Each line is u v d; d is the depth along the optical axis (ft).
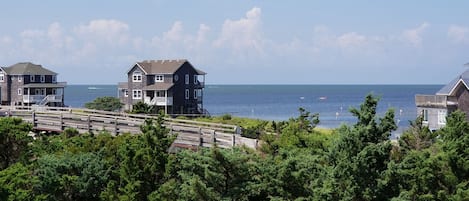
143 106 247.09
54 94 333.21
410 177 68.59
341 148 69.00
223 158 70.33
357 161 65.62
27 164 78.95
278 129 132.87
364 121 69.05
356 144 67.72
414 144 86.02
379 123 69.15
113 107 292.20
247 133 134.92
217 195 69.36
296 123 113.29
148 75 313.32
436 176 70.13
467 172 70.54
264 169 71.72
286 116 421.59
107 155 83.76
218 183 70.74
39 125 164.55
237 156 71.00
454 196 66.69
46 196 69.46
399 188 66.80
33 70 328.29
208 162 70.90
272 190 70.90
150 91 312.29
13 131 81.00
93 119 154.61
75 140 105.40
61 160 78.13
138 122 148.66
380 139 68.49
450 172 70.49
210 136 122.11
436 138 86.89
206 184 70.69
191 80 318.65
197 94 322.14
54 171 75.51
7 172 66.85
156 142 75.72
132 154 74.13
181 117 243.40
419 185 69.00
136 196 70.54
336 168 66.90
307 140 93.61
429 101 195.00
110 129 148.36
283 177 70.03
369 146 65.77
